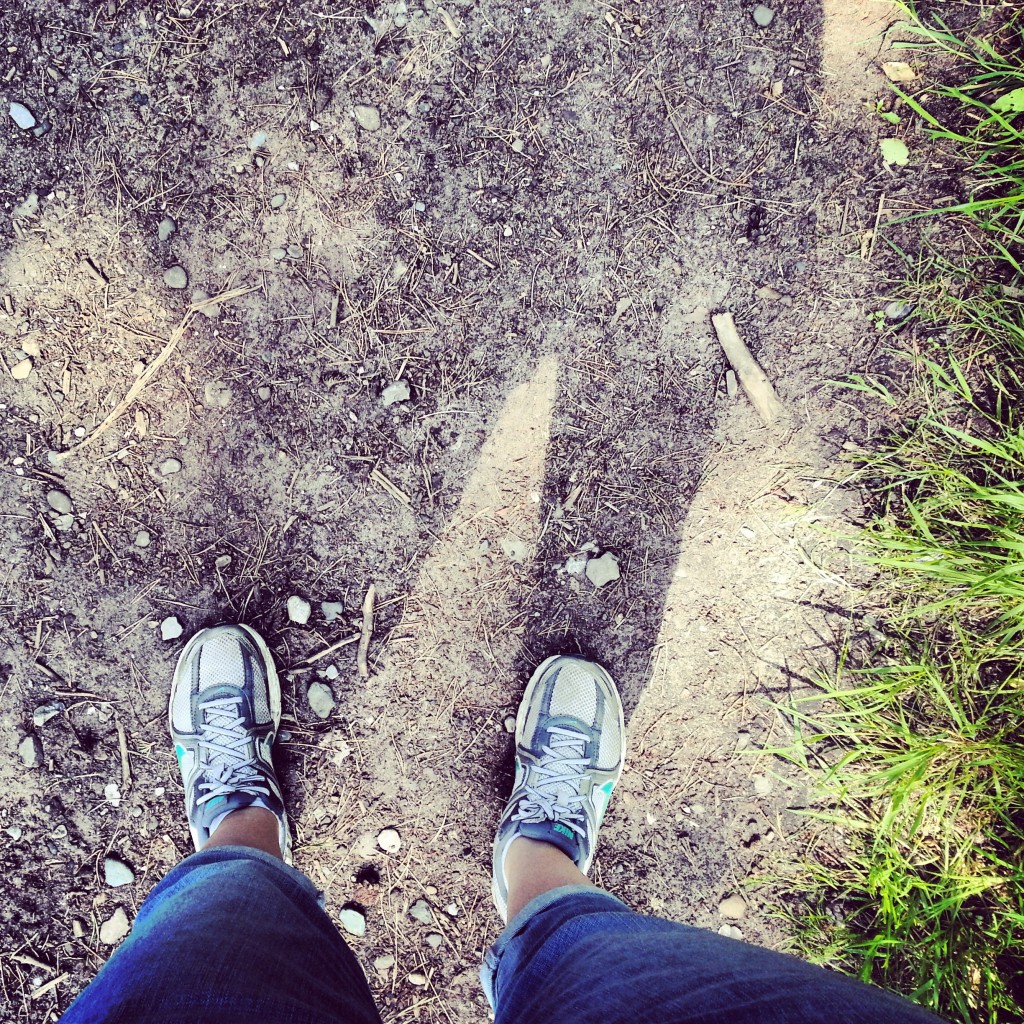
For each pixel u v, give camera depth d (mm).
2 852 1757
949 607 1723
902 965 1699
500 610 1780
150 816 1772
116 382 1754
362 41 1711
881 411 1748
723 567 1779
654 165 1738
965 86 1704
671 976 1029
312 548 1778
